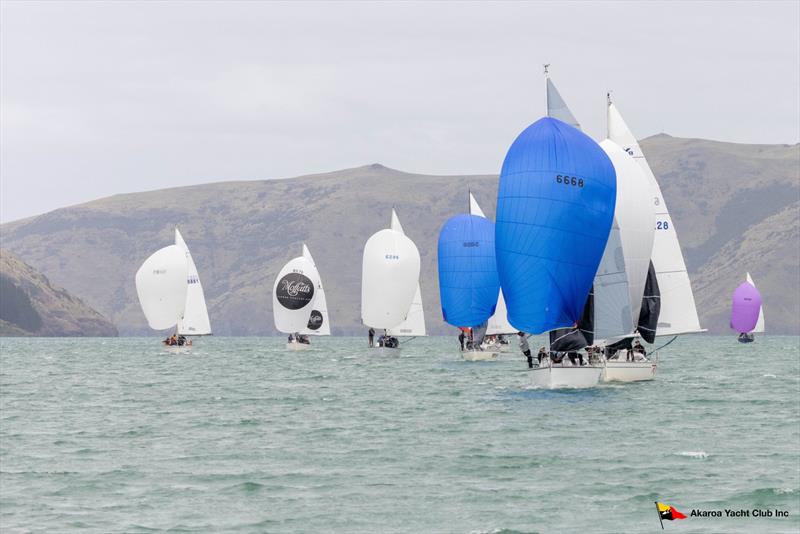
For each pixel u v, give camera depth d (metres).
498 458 93.81
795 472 86.25
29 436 111.38
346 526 68.50
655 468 88.38
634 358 169.75
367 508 73.50
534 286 140.88
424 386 177.25
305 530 67.62
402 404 143.38
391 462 92.19
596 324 150.88
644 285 167.12
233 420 125.75
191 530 67.44
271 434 111.81
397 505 74.38
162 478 85.00
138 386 187.50
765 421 121.00
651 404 138.75
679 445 101.50
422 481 83.19
